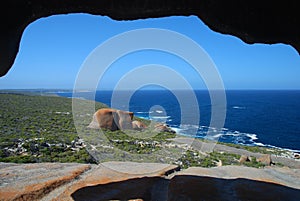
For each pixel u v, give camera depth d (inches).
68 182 120.7
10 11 107.5
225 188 114.6
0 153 378.3
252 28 108.5
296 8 97.5
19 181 119.1
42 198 105.2
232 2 103.9
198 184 119.1
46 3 106.6
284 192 109.9
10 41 114.7
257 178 129.9
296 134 1673.2
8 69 123.9
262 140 1283.2
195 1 105.3
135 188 113.9
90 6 107.7
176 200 102.7
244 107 3292.3
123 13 110.4
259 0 100.6
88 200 102.6
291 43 109.6
